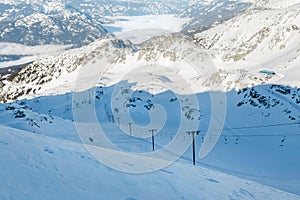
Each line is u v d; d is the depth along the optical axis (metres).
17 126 36.50
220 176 15.12
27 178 9.11
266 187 15.09
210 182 13.23
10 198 7.85
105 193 9.30
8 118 39.38
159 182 11.44
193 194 11.09
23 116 41.00
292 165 36.62
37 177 9.34
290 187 29.33
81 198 8.64
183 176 13.09
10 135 13.08
